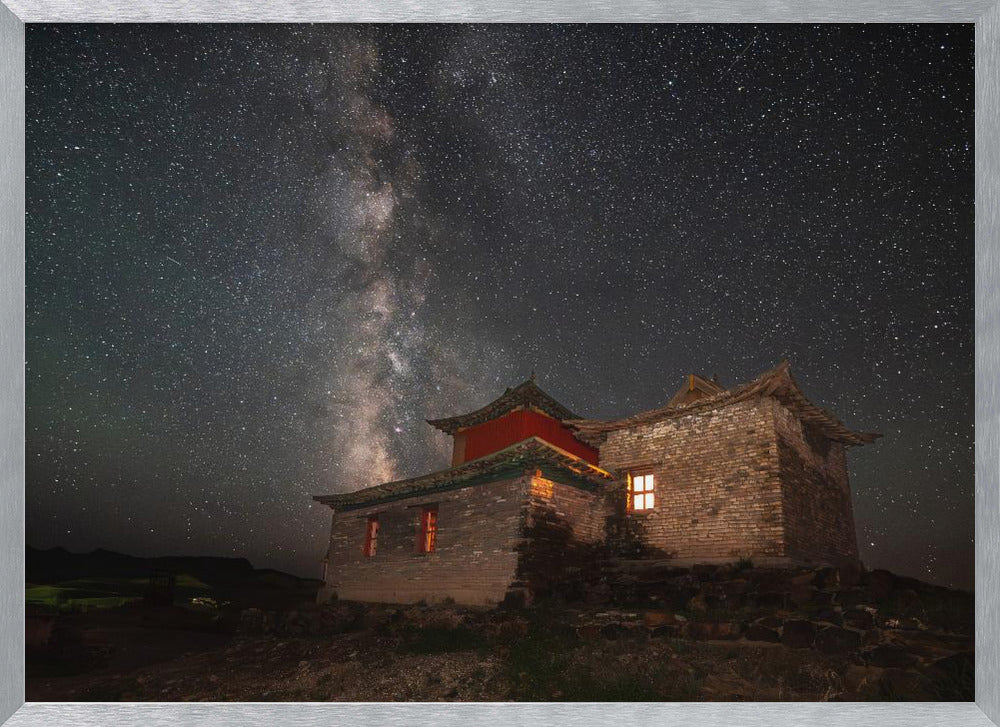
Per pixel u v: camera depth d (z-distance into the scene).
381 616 11.19
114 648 10.55
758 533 9.99
